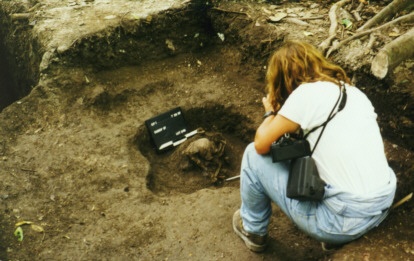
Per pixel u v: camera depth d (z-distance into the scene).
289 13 4.04
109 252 2.55
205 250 2.54
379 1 3.98
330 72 1.91
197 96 3.92
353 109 1.81
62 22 4.15
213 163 3.48
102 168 3.18
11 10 4.77
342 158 1.76
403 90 2.86
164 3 4.29
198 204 2.90
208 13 4.21
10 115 3.54
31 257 2.51
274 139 1.89
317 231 1.92
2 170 3.10
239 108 3.78
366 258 2.07
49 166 3.16
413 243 2.16
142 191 3.00
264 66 3.84
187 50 4.31
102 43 3.94
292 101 1.83
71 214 2.81
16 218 2.76
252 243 2.47
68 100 3.71
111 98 3.85
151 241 2.62
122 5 4.34
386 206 1.82
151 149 3.71
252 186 2.14
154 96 3.95
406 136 2.91
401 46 2.95
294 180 1.84
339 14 3.83
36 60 4.23
